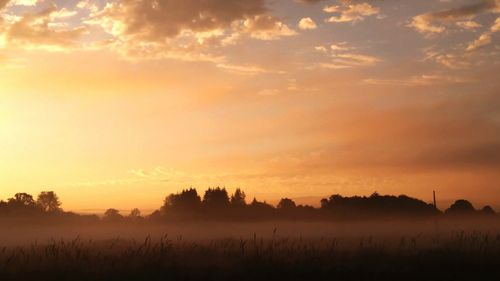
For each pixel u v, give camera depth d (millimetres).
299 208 124562
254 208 126062
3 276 19656
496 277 19266
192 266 21562
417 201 113250
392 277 19500
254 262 22469
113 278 19438
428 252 24781
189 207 123438
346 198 121188
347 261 22828
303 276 19781
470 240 27016
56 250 23922
